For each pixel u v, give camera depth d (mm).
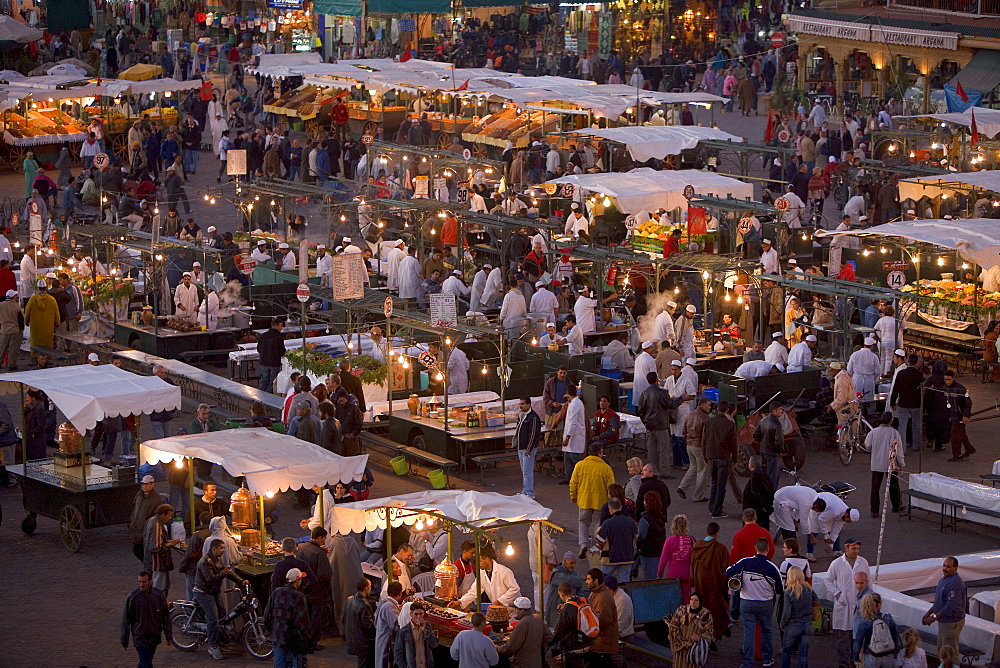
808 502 23344
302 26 80625
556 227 41969
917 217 45562
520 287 37500
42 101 59469
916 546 24516
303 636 18844
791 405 29516
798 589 18875
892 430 25703
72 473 24562
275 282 40156
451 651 18188
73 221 45125
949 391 29703
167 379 32125
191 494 22266
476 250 43625
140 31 83875
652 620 20172
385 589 19312
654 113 58531
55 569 23359
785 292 34188
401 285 39250
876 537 25031
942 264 39688
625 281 37156
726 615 20297
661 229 40938
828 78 67438
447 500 20266
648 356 29844
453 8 77688
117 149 58594
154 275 34750
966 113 48594
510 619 19484
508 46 77125
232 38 81312
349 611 19188
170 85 59188
